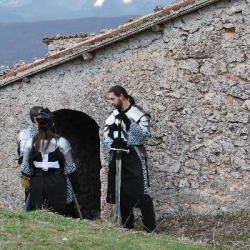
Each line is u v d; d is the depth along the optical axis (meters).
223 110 10.84
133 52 11.43
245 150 10.73
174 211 11.21
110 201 10.42
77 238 7.77
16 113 12.71
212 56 10.86
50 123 10.01
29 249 7.18
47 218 8.88
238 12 10.66
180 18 11.02
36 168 9.91
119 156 10.16
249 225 10.19
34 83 12.45
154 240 8.47
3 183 13.02
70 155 9.99
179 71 11.11
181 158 11.16
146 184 10.21
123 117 10.17
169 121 11.22
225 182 10.86
